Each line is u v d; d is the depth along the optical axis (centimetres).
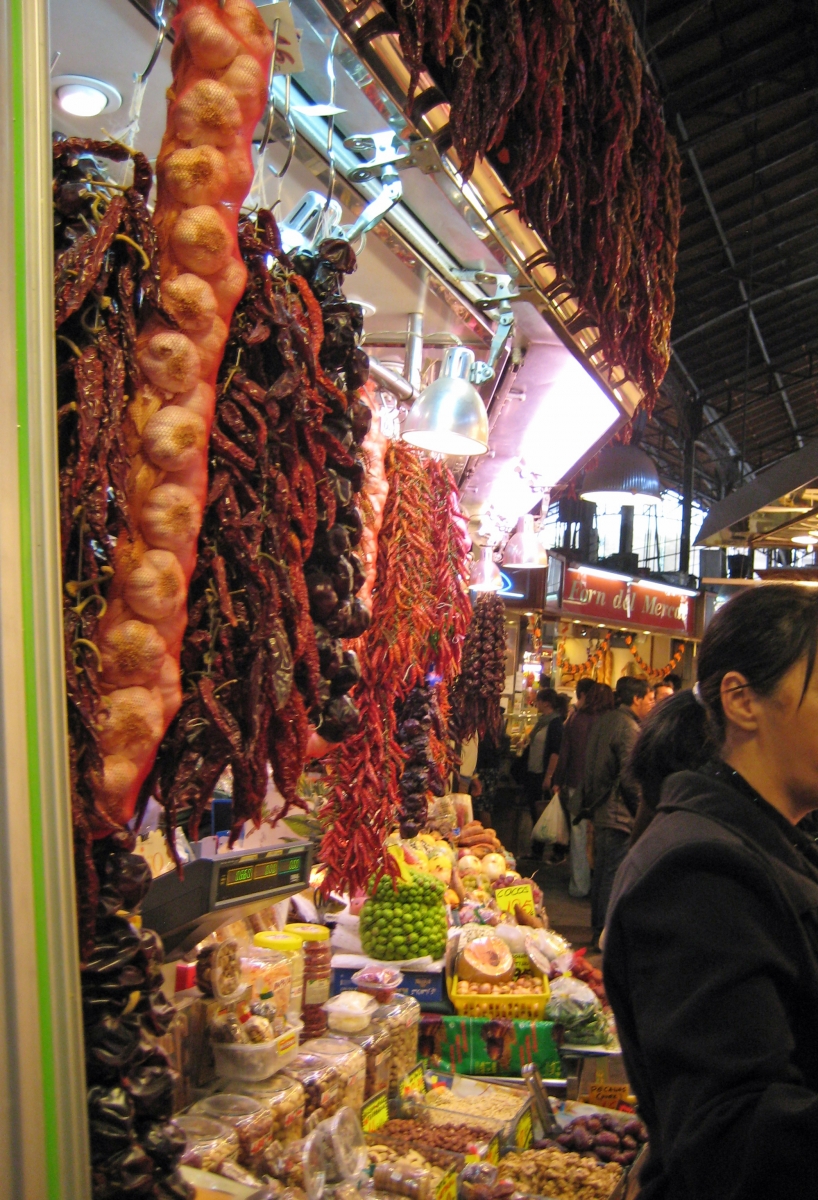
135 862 84
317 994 225
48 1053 57
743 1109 87
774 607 118
